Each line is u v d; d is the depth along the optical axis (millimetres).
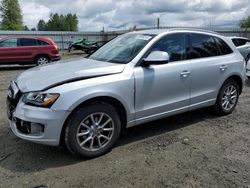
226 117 5664
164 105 4543
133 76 4113
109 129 4000
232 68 5488
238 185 3293
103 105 3867
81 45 27828
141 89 4203
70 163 3770
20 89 3773
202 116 5684
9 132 4758
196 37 5051
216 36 5449
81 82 3701
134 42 4656
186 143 4422
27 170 3588
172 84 4562
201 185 3289
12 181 3350
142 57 4285
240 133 4852
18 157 3910
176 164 3766
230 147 4293
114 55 4590
